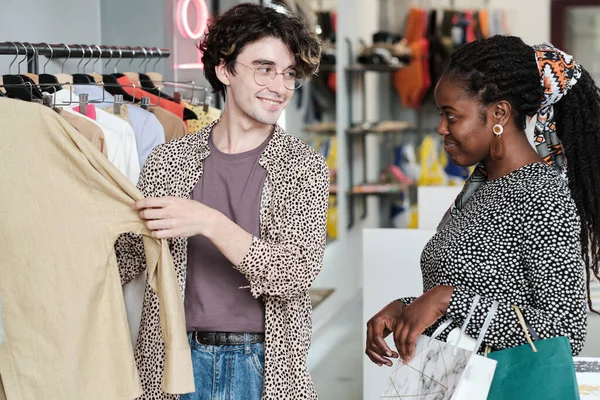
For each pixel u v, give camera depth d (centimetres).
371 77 838
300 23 212
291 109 682
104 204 203
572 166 203
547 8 832
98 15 436
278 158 214
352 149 788
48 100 256
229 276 214
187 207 196
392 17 848
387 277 311
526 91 185
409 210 802
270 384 211
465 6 841
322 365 502
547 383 169
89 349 210
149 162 222
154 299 218
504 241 181
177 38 474
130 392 210
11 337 210
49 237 205
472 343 180
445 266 188
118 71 452
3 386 212
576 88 198
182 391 200
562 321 174
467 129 189
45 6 389
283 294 204
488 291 183
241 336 214
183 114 337
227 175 216
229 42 208
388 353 197
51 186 203
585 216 203
